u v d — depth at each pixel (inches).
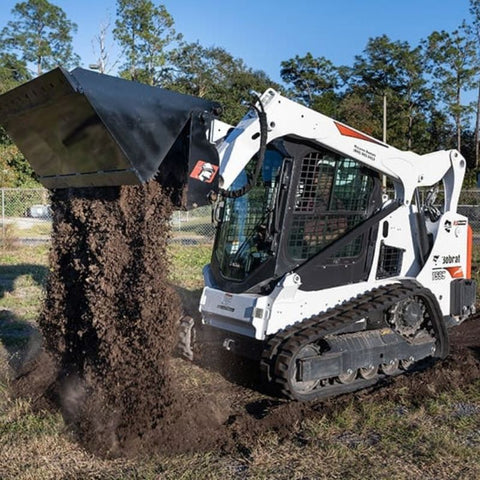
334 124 219.0
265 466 163.9
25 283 450.3
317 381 215.5
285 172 214.7
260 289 216.1
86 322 185.8
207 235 741.9
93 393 182.2
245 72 1729.8
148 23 1411.2
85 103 159.5
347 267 231.5
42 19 2028.8
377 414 198.2
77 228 197.6
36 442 175.0
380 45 1763.0
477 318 346.6
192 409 186.2
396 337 234.2
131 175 166.9
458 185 269.0
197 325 244.4
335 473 160.7
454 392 220.5
